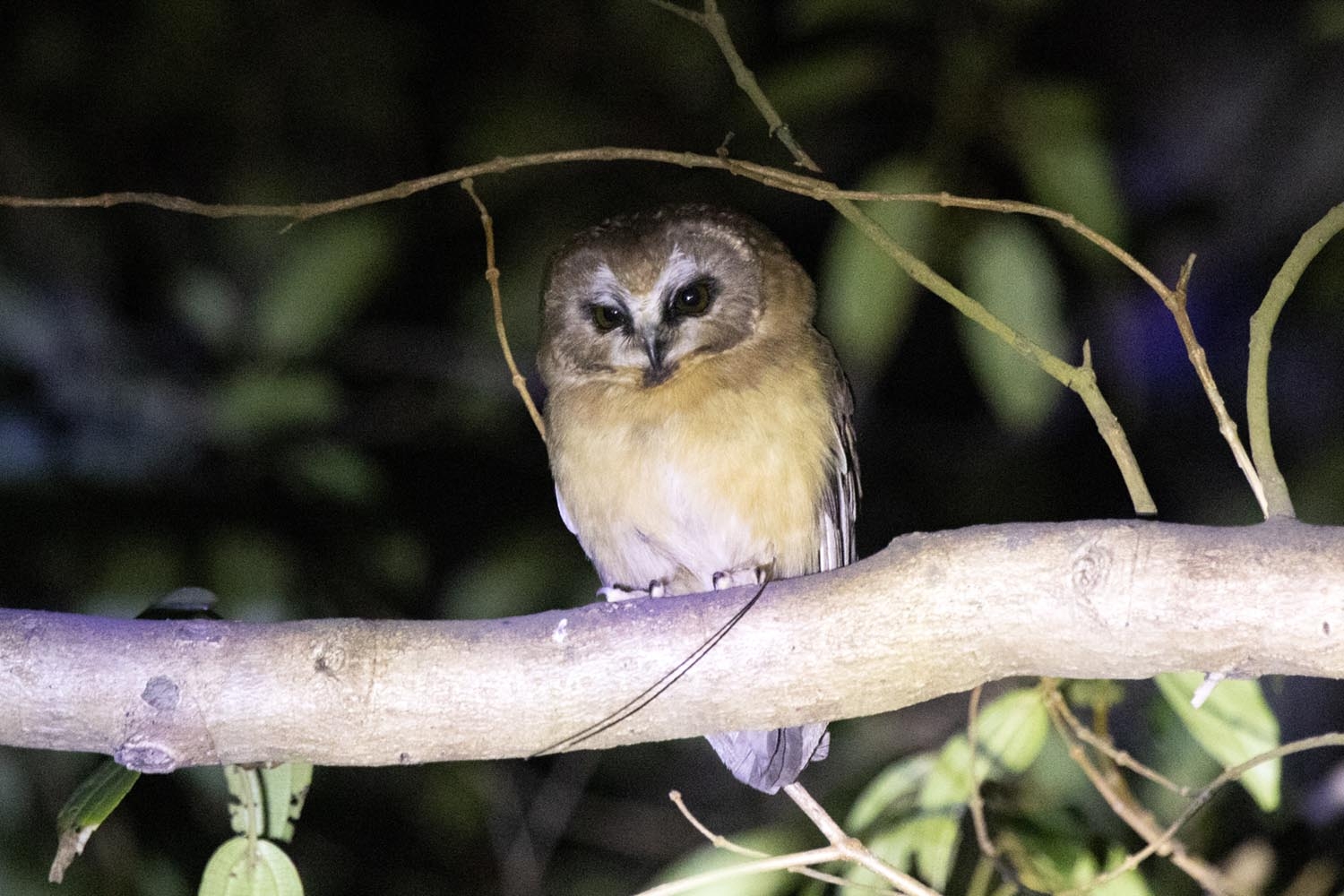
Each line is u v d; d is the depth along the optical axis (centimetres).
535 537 1184
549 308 873
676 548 831
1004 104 980
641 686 587
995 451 1337
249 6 1284
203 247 1288
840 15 1055
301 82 1295
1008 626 563
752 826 1207
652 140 1295
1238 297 1284
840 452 841
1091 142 958
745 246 852
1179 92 1305
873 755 1077
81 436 1134
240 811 659
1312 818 921
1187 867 739
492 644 588
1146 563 544
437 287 1331
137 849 1049
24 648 578
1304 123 1237
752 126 1073
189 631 587
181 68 1273
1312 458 1212
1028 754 723
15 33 1271
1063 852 738
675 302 830
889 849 725
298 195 1277
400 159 1323
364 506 1154
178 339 1199
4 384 1135
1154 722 851
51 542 1109
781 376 817
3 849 995
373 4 1314
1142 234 1293
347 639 586
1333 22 1100
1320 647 531
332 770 1189
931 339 1366
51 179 1272
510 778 1216
